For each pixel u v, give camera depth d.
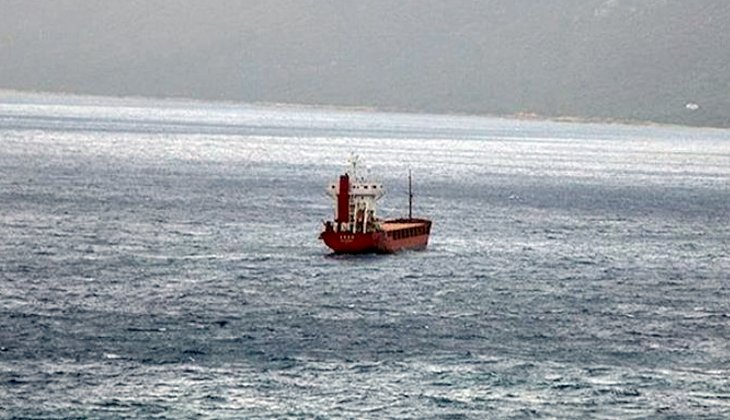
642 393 183.62
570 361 199.50
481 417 171.00
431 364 194.75
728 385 188.75
